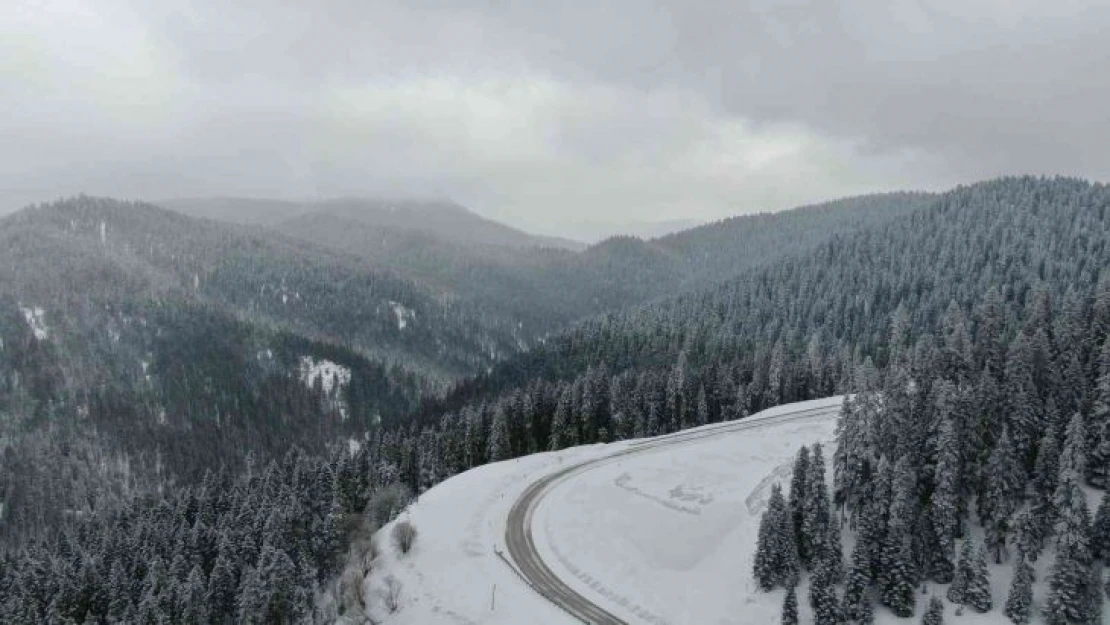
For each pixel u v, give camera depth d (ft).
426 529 264.93
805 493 219.00
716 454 318.86
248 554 291.58
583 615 207.31
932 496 211.00
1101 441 222.89
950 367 265.13
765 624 199.82
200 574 274.57
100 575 296.10
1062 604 185.78
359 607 222.48
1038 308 311.06
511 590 219.20
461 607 213.25
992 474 212.43
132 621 253.44
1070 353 262.26
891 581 199.00
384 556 252.83
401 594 225.15
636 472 308.81
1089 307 307.37
